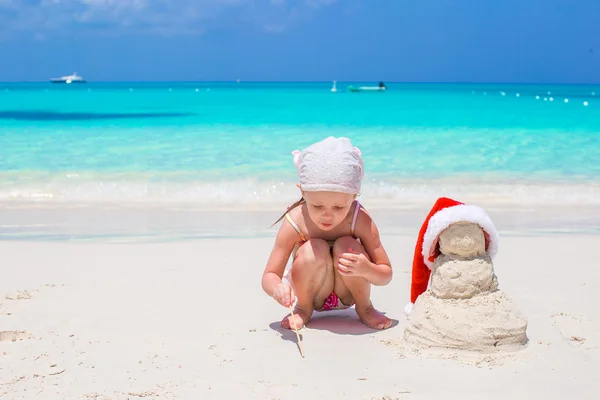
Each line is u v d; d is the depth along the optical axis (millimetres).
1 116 21938
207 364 3354
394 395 2943
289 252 4133
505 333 3477
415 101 35906
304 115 22719
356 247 3936
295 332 3910
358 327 4039
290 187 9883
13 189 9539
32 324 4004
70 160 12180
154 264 5645
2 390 3014
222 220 7777
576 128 18062
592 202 9195
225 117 21672
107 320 4094
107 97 43469
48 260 5785
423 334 3584
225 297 4645
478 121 20391
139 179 10406
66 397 2934
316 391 3000
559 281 5031
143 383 3102
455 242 3590
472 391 2988
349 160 3711
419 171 11391
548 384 3059
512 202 9188
